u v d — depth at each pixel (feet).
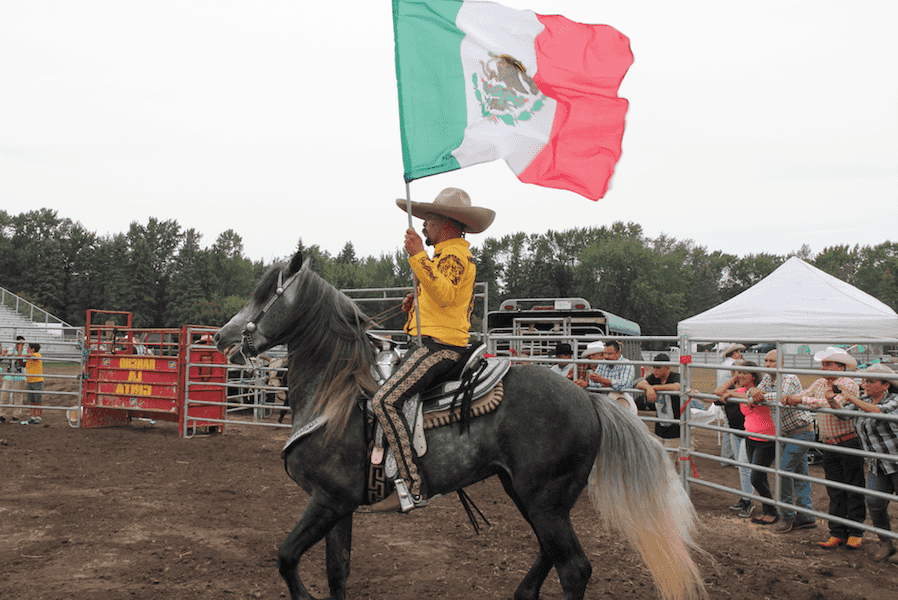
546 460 10.53
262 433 38.17
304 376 11.23
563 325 49.96
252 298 11.50
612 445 11.07
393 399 10.23
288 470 11.08
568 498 10.69
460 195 11.51
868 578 15.07
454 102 12.07
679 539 10.87
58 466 25.93
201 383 33.78
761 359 39.81
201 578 13.84
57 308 267.39
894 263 238.07
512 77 12.39
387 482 10.37
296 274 11.41
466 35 12.32
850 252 299.38
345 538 10.98
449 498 22.45
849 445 17.26
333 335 11.23
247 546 16.28
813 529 19.40
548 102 12.42
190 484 23.56
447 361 10.64
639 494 10.86
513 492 11.95
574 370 24.04
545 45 12.60
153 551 15.55
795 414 19.17
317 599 10.43
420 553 16.20
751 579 14.70
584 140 12.36
